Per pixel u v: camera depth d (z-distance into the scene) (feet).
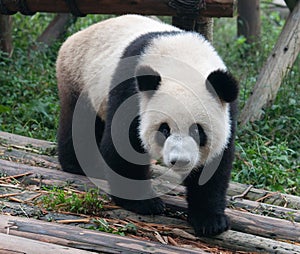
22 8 45.57
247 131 45.88
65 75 38.81
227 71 29.19
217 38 76.38
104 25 37.76
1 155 38.93
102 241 26.53
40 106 48.93
